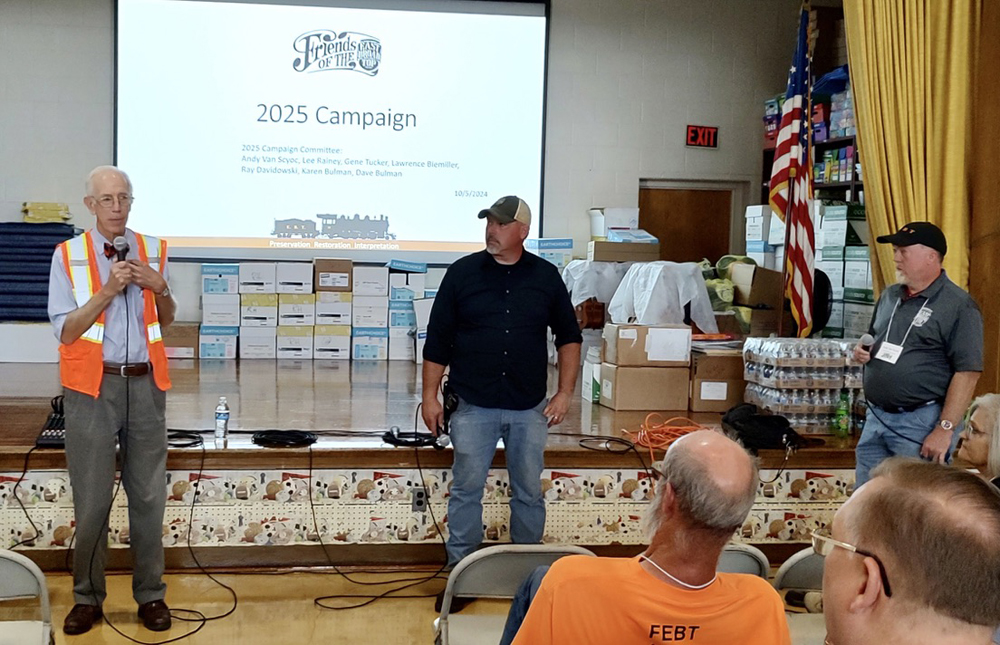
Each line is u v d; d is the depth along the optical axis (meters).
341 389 6.18
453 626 2.52
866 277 6.82
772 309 6.91
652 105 8.77
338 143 8.35
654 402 5.25
